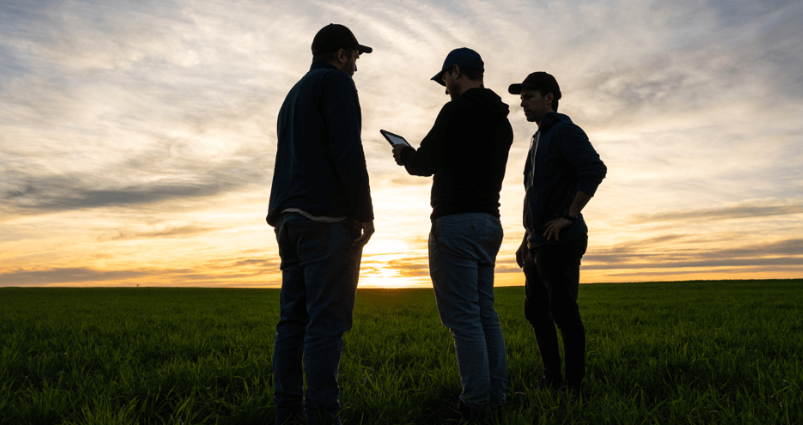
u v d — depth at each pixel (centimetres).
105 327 697
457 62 274
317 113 229
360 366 377
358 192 213
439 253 257
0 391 298
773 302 1177
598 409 254
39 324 736
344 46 256
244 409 261
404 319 817
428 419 277
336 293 219
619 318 802
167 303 1496
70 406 272
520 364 377
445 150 251
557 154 297
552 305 290
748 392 286
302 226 221
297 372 234
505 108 273
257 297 2047
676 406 255
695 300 1336
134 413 258
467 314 249
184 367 358
